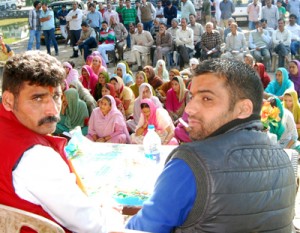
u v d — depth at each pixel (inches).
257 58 410.0
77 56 508.7
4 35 714.2
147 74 288.8
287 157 60.1
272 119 170.4
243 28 634.2
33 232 55.0
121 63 309.7
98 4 618.5
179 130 187.0
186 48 426.9
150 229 56.3
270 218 54.9
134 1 629.6
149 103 190.9
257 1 514.6
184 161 53.9
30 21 518.3
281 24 407.8
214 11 610.5
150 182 102.3
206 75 57.9
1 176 53.6
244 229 53.6
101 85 286.4
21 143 54.6
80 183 67.7
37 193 53.6
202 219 53.1
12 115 57.3
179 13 602.2
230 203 52.4
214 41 420.8
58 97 59.7
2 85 57.9
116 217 70.4
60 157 57.1
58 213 55.1
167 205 54.5
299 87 292.5
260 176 54.4
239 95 57.1
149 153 118.5
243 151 54.9
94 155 123.5
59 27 600.4
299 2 538.3
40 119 57.1
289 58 421.1
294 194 59.9
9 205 54.1
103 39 464.8
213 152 53.8
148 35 441.7
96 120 205.3
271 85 280.2
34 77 55.3
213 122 57.6
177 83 229.8
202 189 52.2
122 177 105.7
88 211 56.9
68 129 223.9
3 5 1036.5
